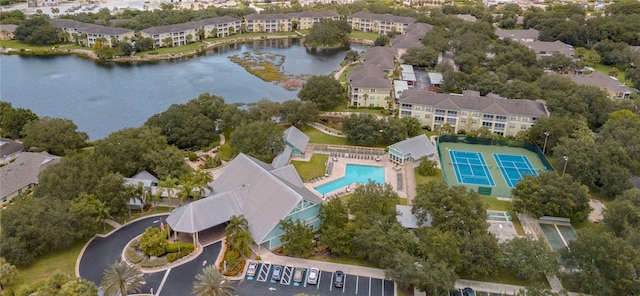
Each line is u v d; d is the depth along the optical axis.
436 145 160.62
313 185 133.50
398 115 183.88
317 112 174.00
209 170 139.38
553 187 115.44
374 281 95.25
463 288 93.31
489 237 95.12
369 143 156.62
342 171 142.50
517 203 118.12
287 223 100.19
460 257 92.81
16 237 94.44
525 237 99.12
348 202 115.19
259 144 142.50
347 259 101.75
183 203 121.12
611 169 128.00
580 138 146.75
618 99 187.75
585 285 87.50
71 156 129.50
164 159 129.50
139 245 102.88
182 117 155.62
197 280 93.56
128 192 111.25
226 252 100.19
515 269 93.94
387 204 111.75
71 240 100.00
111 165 124.19
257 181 111.81
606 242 89.31
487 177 141.75
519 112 167.00
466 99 173.75
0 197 120.31
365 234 96.56
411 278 87.38
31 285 87.44
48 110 197.75
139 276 87.62
